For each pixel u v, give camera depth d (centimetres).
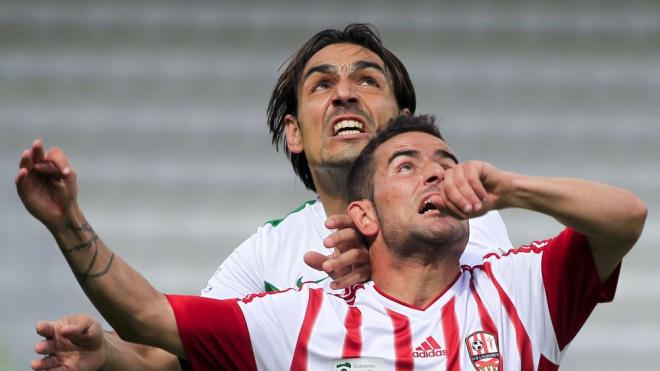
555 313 1125
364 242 1221
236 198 3009
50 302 2736
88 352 1038
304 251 1505
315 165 1508
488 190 1017
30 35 3347
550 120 3209
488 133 3189
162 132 3191
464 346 1103
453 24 3347
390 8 3372
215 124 3197
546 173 3156
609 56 3312
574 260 1118
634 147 3170
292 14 3384
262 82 3316
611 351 2669
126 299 1034
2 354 2653
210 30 3359
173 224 2973
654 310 2738
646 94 3266
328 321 1120
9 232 2833
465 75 3284
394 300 1141
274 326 1107
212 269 2905
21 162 953
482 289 1147
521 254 1166
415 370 1095
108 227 2958
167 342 1066
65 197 980
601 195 1041
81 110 3228
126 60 3319
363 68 1520
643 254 2853
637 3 3372
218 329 1080
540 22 3356
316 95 1518
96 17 3366
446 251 1134
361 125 1486
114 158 3127
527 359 1107
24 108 3238
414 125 1213
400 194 1145
